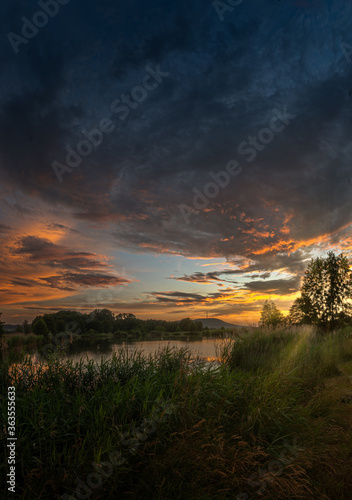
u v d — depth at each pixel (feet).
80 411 7.89
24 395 8.55
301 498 7.06
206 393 10.52
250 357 21.85
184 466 7.22
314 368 20.22
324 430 10.48
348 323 58.75
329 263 61.82
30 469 6.66
